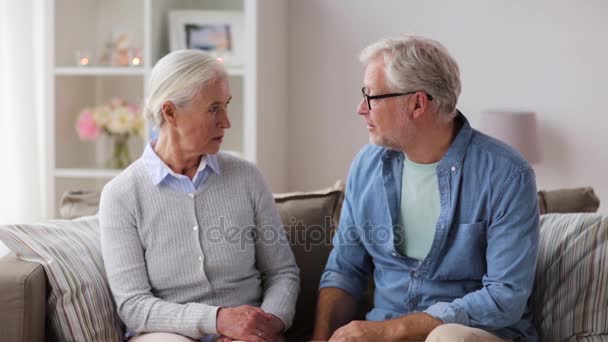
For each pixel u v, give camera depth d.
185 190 2.11
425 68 2.01
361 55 2.11
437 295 2.11
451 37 3.82
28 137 3.53
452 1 3.80
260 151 3.56
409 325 1.96
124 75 4.04
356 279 2.26
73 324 2.00
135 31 3.93
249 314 1.99
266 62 3.60
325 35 3.91
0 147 3.46
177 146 2.09
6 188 3.48
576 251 2.16
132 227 2.08
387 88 2.03
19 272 1.92
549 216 2.30
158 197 2.10
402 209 2.13
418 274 2.12
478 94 3.84
